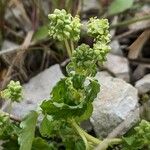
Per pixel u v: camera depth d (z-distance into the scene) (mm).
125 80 201
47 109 140
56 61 215
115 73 201
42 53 219
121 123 160
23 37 231
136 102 171
